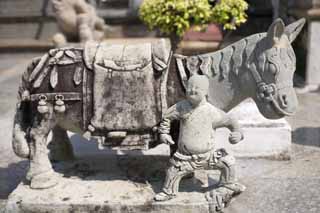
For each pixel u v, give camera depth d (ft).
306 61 19.16
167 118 7.31
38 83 7.61
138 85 7.41
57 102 7.51
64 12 21.65
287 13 22.43
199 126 7.18
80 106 7.57
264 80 7.39
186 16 12.05
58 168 8.78
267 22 29.04
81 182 8.10
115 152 10.58
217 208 7.36
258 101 7.59
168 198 7.37
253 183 9.45
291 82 7.38
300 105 16.56
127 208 7.30
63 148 9.17
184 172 7.33
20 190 7.77
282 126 10.85
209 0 13.12
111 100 7.43
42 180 7.80
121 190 7.74
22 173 10.21
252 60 7.48
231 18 14.05
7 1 28.55
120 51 7.69
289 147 10.85
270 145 10.88
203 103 7.20
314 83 18.92
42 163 7.88
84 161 9.23
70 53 7.77
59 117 7.70
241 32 28.55
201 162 7.30
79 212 7.34
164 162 9.20
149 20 12.60
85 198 7.45
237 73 7.63
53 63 7.67
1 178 9.92
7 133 13.33
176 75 7.64
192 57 7.89
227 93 7.80
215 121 7.22
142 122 7.44
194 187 7.86
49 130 7.86
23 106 7.97
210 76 7.79
